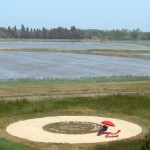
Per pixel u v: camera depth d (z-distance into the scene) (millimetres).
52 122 50375
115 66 158125
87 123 50031
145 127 48688
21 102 61000
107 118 53375
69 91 77250
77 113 56500
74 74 124625
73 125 48844
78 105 61594
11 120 51438
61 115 55000
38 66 152375
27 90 77062
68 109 59219
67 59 195000
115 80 98000
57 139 42500
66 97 68688
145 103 62594
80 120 51750
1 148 36406
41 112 56875
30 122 50344
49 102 62062
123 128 47656
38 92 74938
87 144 40719
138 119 53281
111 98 66188
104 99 65438
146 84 90062
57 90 78062
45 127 47625
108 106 60719
